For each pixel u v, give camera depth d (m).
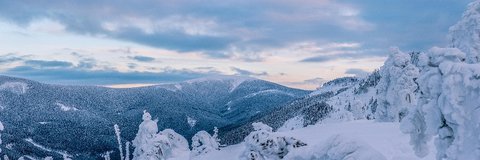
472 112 11.01
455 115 11.23
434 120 12.31
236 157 27.52
